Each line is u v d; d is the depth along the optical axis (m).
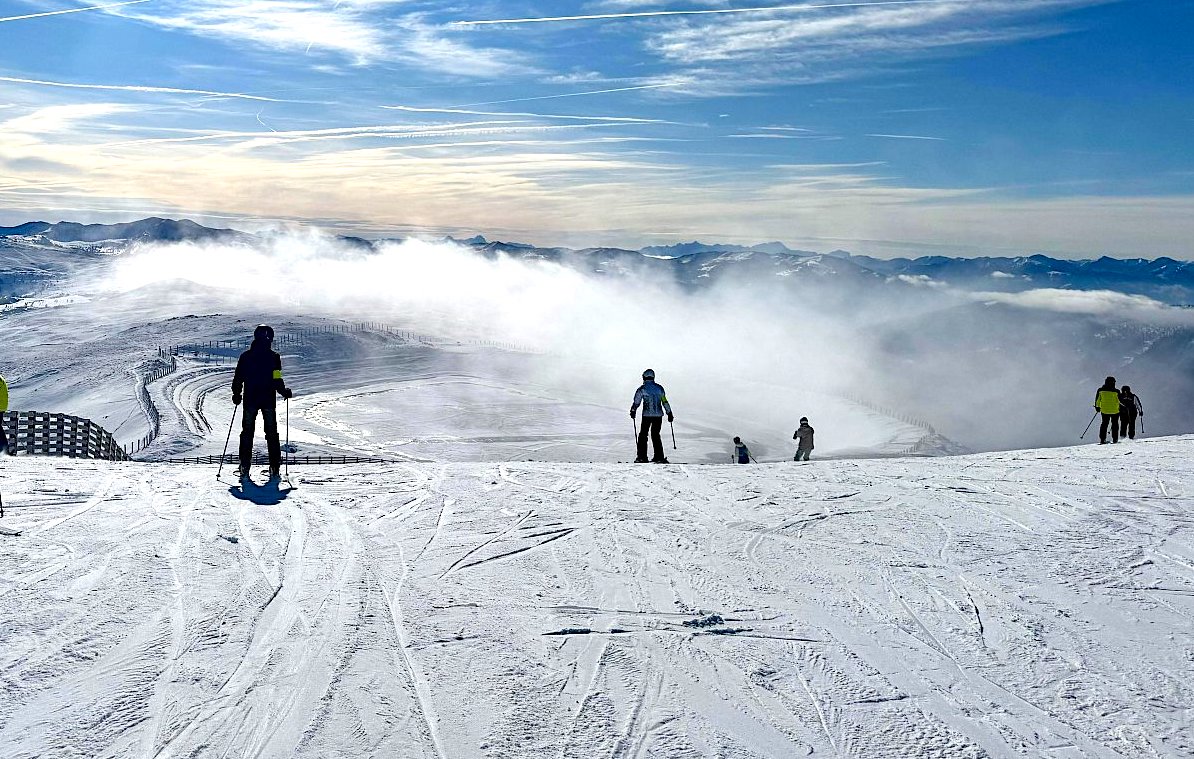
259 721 4.64
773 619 6.52
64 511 9.87
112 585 6.95
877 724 4.78
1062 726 4.78
